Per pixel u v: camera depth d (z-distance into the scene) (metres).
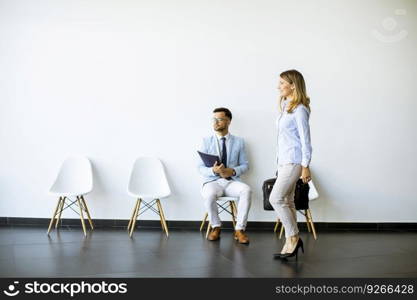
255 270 3.14
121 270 3.09
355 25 4.83
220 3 4.71
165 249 3.74
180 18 4.69
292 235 3.40
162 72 4.70
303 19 4.77
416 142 4.94
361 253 3.73
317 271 3.15
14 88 4.62
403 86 4.91
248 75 4.75
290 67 4.78
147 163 4.64
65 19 4.63
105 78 4.67
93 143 4.68
